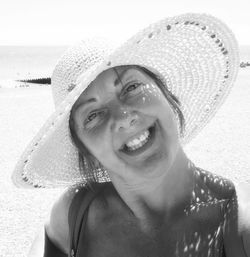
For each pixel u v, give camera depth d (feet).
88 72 1.74
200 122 2.48
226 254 1.69
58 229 2.24
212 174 1.90
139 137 1.72
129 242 1.96
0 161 9.81
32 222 6.28
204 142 9.99
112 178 1.91
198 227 1.78
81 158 2.08
